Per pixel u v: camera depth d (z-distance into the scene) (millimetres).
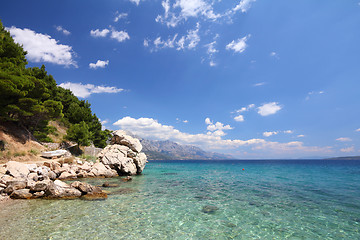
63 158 32906
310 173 43500
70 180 23875
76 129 43750
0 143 25719
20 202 12867
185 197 15930
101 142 65562
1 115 27750
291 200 15086
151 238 7992
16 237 7656
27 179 16672
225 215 11195
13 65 28484
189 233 8602
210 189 20188
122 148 35062
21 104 28719
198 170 54000
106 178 27391
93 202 13367
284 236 8398
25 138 32344
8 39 33531
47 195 14242
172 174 38781
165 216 10859
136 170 35750
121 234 8297
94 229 8742
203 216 10977
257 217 10875
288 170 55688
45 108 32812
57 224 9188
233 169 60875
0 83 22922
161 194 17031
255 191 19109
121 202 13703
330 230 9055
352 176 35906
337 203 14133
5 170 17578
